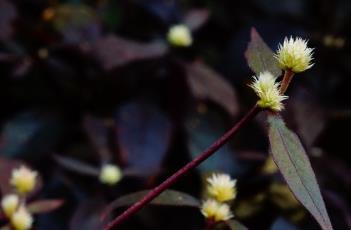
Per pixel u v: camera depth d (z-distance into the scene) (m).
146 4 0.96
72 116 0.92
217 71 1.00
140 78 0.88
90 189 0.75
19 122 0.88
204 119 0.86
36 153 0.86
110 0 1.08
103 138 0.83
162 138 0.79
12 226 0.56
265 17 1.18
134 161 0.76
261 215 0.71
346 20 1.09
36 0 1.00
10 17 0.90
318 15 1.14
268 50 0.49
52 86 0.92
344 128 0.92
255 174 0.79
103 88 0.90
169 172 0.82
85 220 0.66
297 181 0.45
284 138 0.46
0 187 0.66
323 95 0.98
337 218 0.70
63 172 0.78
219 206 0.52
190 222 0.75
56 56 0.90
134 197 0.54
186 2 1.20
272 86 0.46
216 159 0.80
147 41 0.93
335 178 0.80
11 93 0.95
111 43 0.81
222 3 1.21
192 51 1.00
